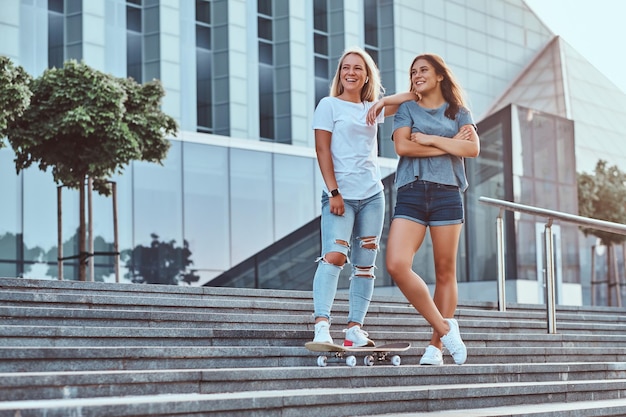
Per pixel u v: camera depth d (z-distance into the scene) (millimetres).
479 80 30375
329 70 26031
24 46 20688
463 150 6566
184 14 23344
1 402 4324
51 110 14102
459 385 5980
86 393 4625
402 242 6508
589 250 30984
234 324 6812
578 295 22328
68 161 14219
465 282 21188
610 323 10562
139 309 6984
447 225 6566
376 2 27594
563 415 5504
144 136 14695
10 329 5512
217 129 23547
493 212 21375
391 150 26078
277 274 22719
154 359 5438
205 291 8234
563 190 22469
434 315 6480
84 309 6578
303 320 7094
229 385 5125
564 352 7676
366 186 6422
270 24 25062
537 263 21453
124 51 22219
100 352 5254
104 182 15031
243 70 24172
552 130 22562
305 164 23969
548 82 32438
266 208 23016
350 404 5082
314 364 6199
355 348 6105
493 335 7754
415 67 6707
